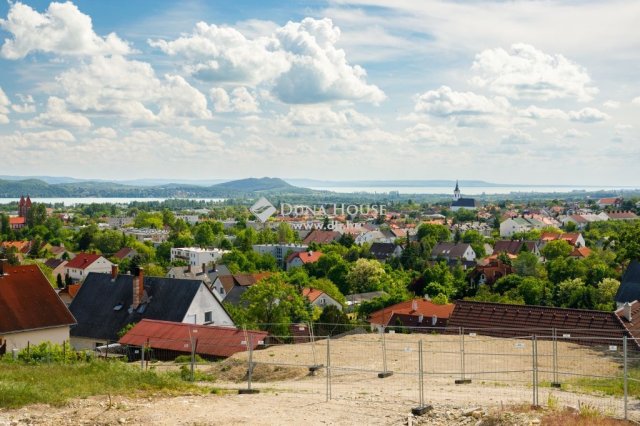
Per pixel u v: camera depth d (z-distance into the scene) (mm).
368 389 22469
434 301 80062
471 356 29156
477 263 138125
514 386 22828
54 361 33344
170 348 37688
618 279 89312
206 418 17969
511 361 27969
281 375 27234
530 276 90562
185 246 185125
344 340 34125
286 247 171500
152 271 120250
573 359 28422
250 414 18469
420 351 19250
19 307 41812
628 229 48156
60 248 177750
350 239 176125
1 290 42062
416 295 97688
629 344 32031
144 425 17344
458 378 24672
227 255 142375
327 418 18031
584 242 165250
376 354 29938
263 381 26781
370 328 52500
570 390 21906
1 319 40469
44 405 19344
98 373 24344
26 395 19781
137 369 25734
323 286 94125
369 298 98875
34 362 32562
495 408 17984
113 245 184250
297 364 27688
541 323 36594
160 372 27531
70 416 18188
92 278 56125
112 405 19375
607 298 73750
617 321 35156
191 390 22266
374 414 18453
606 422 15859
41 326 41781
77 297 55062
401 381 24250
